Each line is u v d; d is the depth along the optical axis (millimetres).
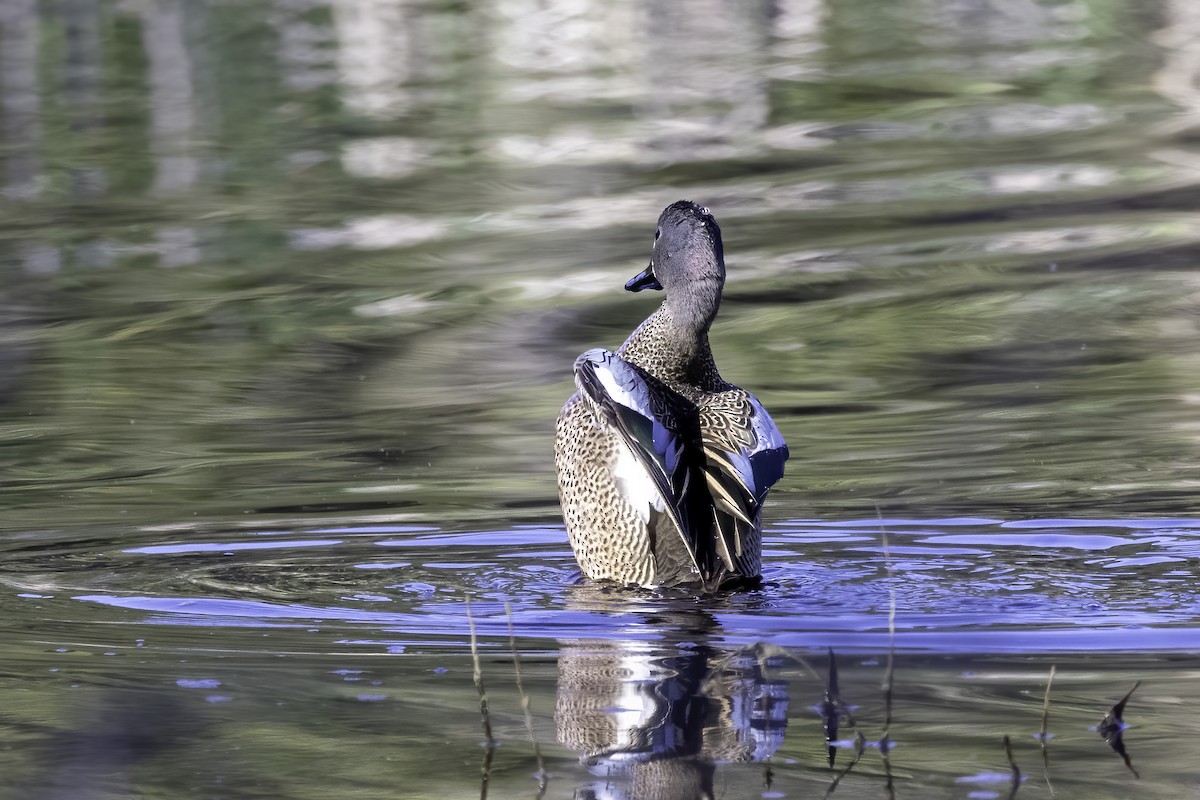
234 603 8523
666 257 9141
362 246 20391
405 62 33188
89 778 5602
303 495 11422
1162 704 6344
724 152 24969
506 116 28000
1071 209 21047
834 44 34156
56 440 13273
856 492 11227
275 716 6344
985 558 9438
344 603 8531
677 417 8703
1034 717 6195
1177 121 26000
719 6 39156
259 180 24109
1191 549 9602
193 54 34469
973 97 28453
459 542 10070
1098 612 8047
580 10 38625
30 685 6852
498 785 5492
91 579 9148
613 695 6602
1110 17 35875
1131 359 15047
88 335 17016
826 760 5703
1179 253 18703
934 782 5457
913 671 6914
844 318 16859
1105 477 11438
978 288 17703
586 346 16062
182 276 19328
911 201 21844
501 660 7223
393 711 6402
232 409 14203
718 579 8562
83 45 35688
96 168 25188
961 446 12445
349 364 15656
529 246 19984
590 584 8922
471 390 14656
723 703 6449
